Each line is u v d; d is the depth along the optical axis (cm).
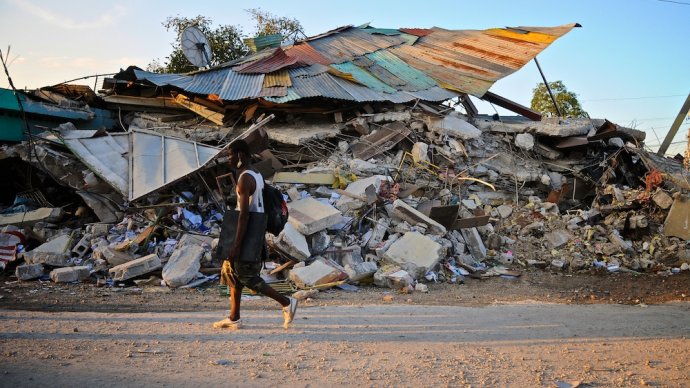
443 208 964
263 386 319
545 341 468
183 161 946
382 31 2011
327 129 1383
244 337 431
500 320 558
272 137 1345
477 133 1330
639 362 406
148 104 1581
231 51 2927
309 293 685
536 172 1334
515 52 1769
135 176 923
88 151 984
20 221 969
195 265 765
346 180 1074
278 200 459
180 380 320
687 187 1145
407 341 446
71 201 1155
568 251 1027
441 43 1897
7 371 312
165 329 453
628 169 1445
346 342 431
